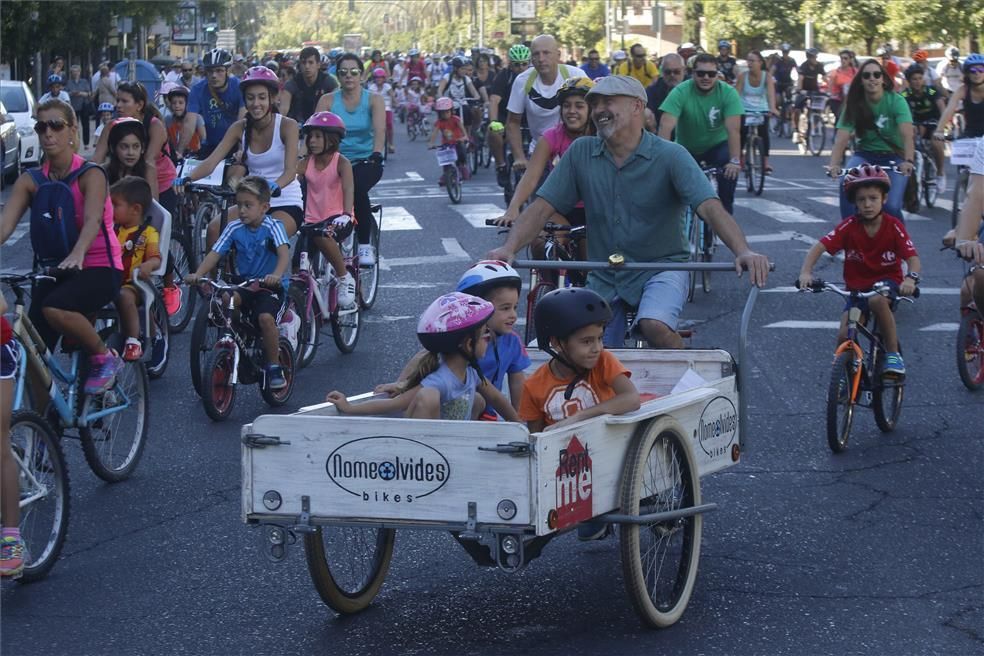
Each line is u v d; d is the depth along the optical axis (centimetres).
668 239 692
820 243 843
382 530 575
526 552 509
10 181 2566
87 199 704
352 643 529
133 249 819
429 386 534
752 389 956
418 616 557
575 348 541
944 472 759
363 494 496
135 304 780
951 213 1897
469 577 602
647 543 538
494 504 481
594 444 503
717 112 1280
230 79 1358
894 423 852
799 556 623
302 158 1104
